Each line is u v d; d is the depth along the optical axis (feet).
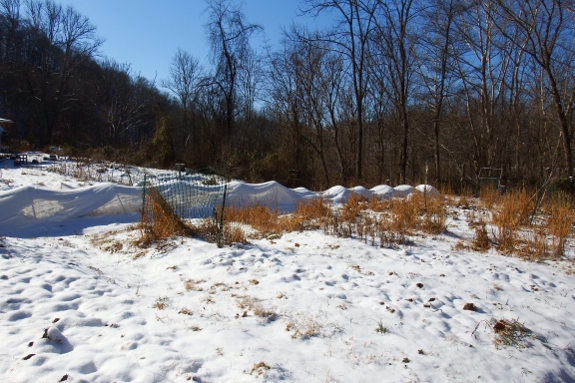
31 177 59.93
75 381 10.59
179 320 15.25
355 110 98.94
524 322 16.14
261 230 31.45
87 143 131.44
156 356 11.96
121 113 152.87
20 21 145.89
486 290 19.33
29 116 154.61
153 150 97.25
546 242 26.53
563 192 38.91
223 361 12.14
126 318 15.10
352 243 27.32
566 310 17.42
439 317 16.34
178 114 171.83
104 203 36.65
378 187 53.36
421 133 91.97
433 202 37.47
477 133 83.46
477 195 57.16
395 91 85.46
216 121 100.48
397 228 30.73
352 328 15.07
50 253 23.89
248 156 81.46
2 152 89.40
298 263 22.89
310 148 93.66
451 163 99.45
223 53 97.86
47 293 16.89
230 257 23.45
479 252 25.82
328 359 12.76
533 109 87.35
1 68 135.13
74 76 150.10
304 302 17.33
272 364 12.08
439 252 25.50
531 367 13.06
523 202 33.53
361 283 19.90
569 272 22.08
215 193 35.91
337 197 46.62
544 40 53.83
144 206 30.53
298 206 41.37
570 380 13.14
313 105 88.02
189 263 22.91
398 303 17.53
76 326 13.98
